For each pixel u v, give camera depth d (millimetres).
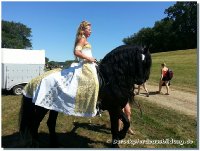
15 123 7902
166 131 7566
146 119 8812
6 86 14492
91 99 5270
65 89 5270
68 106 5262
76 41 5453
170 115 9688
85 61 5449
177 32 101688
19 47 81562
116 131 5660
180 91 16625
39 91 5230
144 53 5531
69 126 7762
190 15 99375
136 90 17203
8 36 83312
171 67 34438
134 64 5453
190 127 8117
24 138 5555
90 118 8805
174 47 102750
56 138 5891
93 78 5285
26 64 14828
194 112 10297
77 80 5328
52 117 5777
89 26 5488
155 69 36000
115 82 5395
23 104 5453
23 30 87688
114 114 5562
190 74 26500
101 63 5598
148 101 12812
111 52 5547
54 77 5363
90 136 6852
